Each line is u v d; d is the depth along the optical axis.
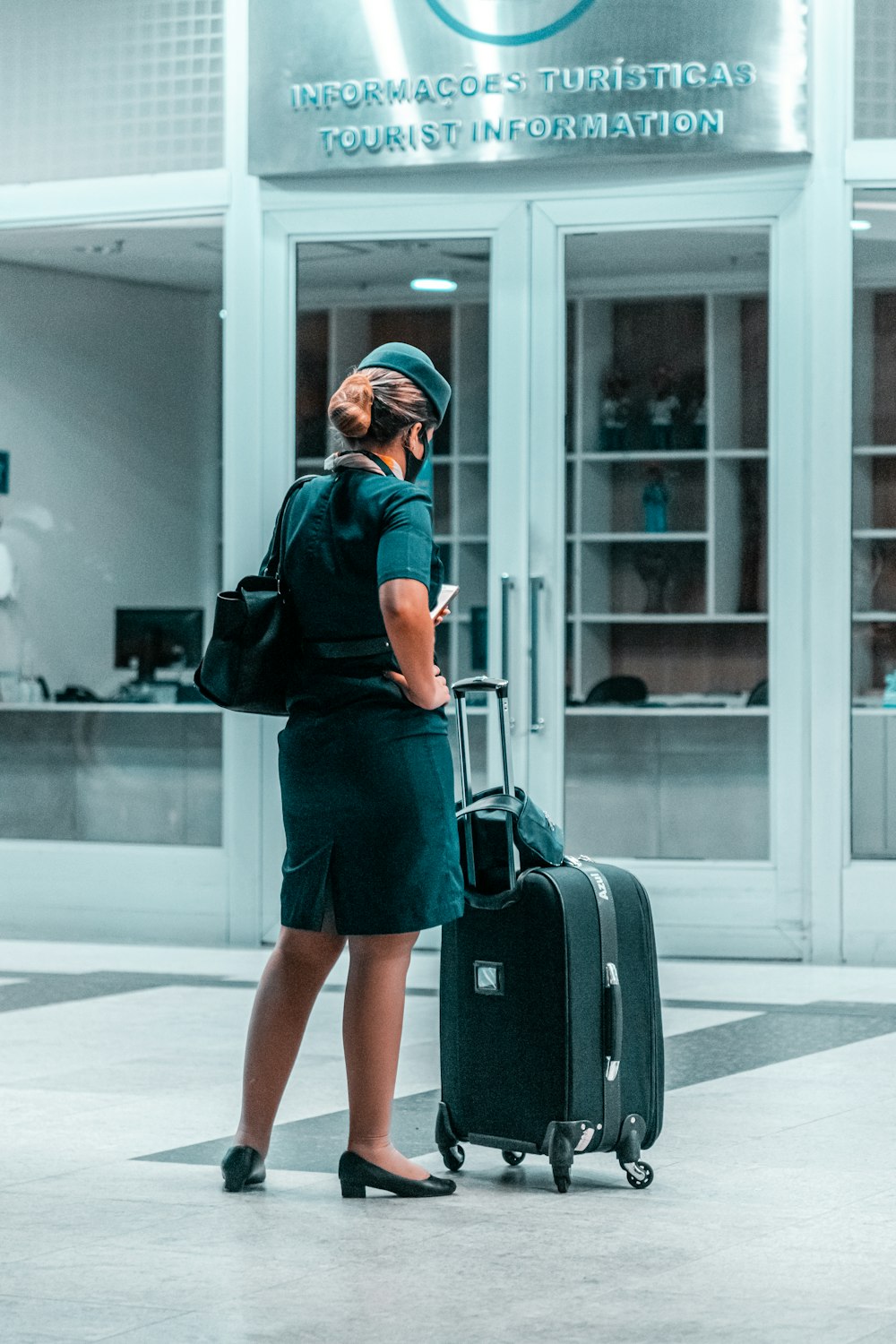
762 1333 3.26
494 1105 4.38
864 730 8.41
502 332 8.68
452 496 8.81
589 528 8.95
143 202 9.04
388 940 4.25
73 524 11.07
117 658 11.18
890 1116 5.11
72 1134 4.92
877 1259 3.74
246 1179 4.33
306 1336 3.26
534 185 8.60
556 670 8.72
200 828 9.23
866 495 8.46
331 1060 5.96
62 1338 3.25
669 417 8.91
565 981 4.24
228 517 8.94
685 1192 4.30
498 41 8.42
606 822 8.74
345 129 8.62
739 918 8.50
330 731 4.25
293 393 8.88
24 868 9.33
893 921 8.32
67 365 10.91
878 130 8.32
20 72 9.23
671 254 8.66
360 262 8.80
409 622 4.09
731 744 8.59
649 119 8.32
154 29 9.02
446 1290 3.53
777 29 8.24
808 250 8.38
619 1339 3.23
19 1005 7.07
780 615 8.45
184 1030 6.51
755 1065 5.84
